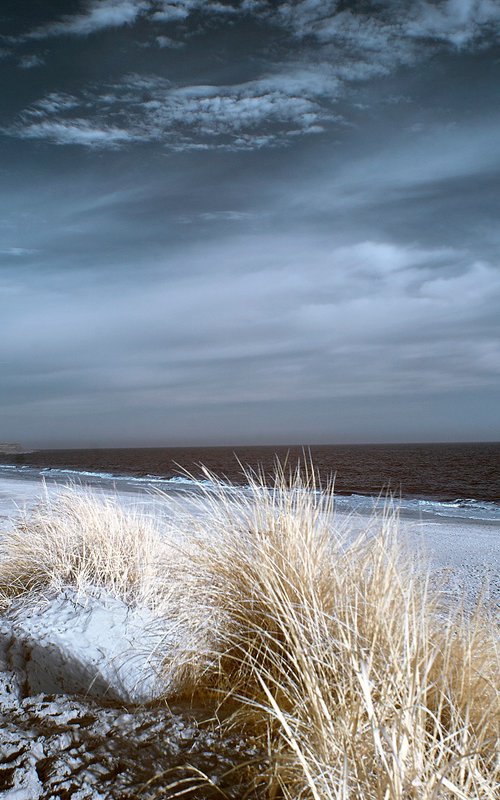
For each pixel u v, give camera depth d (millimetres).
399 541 3662
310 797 1627
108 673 2951
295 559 3096
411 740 1647
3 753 1931
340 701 1941
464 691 2152
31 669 3002
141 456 110250
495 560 8789
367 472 42562
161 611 3602
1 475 37469
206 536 3660
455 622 2666
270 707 2305
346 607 2514
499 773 1694
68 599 3832
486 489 30219
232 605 3023
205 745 2039
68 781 1758
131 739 2072
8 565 4582
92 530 4918
